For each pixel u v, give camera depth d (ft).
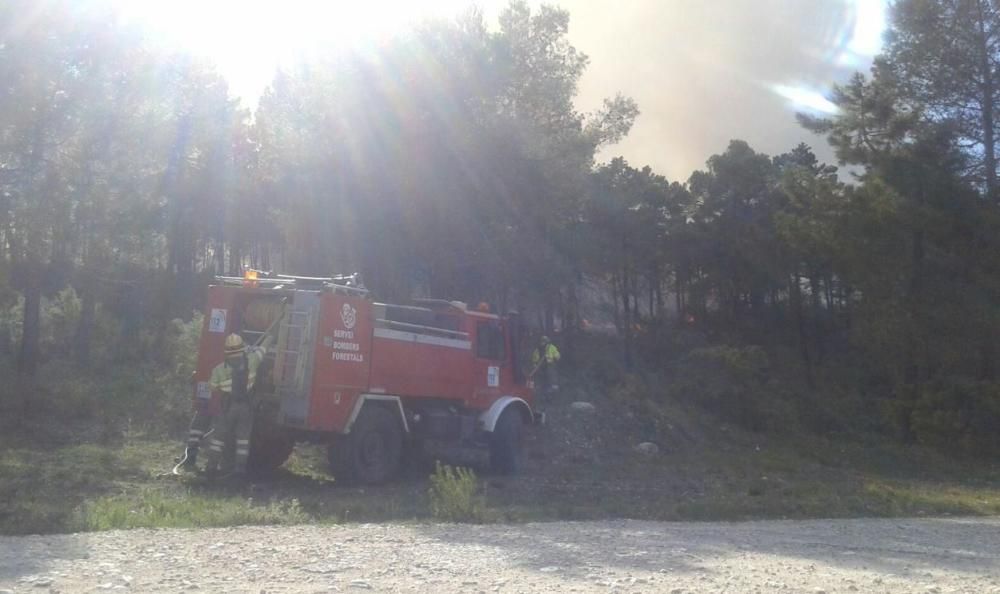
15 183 69.31
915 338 110.93
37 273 75.72
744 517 53.83
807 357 149.18
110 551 33.04
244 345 55.57
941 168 110.52
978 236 111.65
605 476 72.79
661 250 154.30
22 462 57.93
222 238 147.13
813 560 37.01
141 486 53.42
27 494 47.85
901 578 33.35
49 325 104.99
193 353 82.02
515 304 112.16
